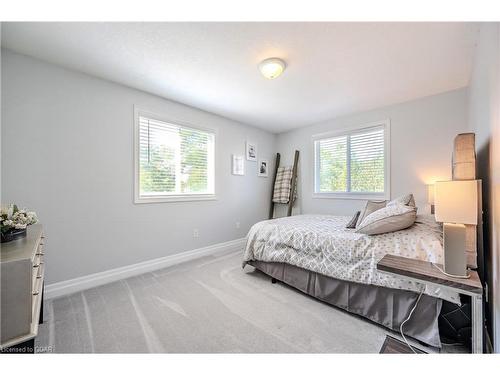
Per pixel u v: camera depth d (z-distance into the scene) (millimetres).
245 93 2727
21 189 1881
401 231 1680
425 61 2004
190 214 3189
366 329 1569
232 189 3832
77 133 2176
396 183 3076
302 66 2092
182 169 3156
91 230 2262
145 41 1727
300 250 2080
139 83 2457
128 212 2539
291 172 4355
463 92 2564
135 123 2594
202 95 2799
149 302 1934
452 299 1281
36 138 1951
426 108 2824
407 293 1478
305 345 1397
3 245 1083
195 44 1764
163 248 2865
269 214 4562
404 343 1406
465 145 1422
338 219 2945
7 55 1820
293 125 4156
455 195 1170
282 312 1785
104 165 2354
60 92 2078
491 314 1302
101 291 2146
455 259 1164
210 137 3535
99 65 2078
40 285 1326
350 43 1740
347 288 1770
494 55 1201
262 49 1828
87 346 1379
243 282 2373
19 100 1870
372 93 2725
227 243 3732
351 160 3611
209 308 1839
